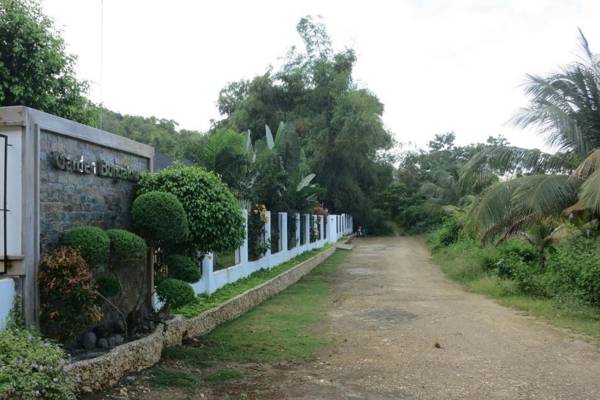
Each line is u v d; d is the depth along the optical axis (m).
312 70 40.31
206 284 10.66
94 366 5.28
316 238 27.61
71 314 5.52
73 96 10.78
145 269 7.34
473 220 13.25
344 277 18.00
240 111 38.88
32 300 5.39
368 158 44.78
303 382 6.16
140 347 6.15
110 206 7.00
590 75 12.82
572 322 9.91
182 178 7.58
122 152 7.36
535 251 15.41
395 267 21.67
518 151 13.59
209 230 7.43
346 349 7.85
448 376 6.50
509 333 9.04
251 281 12.98
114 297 6.70
